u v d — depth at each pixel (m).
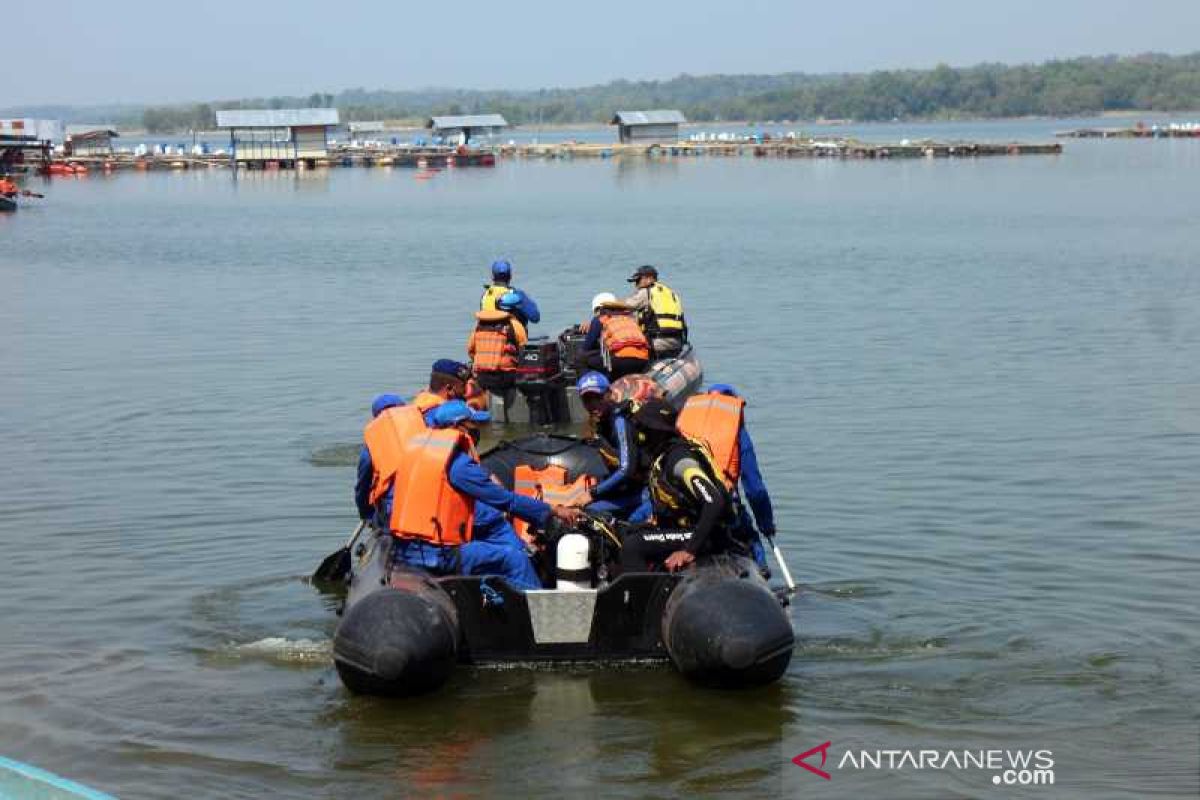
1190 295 27.86
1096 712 7.97
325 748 7.59
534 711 8.03
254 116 103.06
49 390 17.97
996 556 10.76
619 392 9.25
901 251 38.12
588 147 134.00
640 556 8.70
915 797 6.98
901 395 17.41
